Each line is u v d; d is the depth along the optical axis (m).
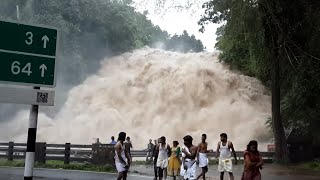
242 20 19.50
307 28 19.59
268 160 24.66
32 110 4.56
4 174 15.85
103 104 49.25
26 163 4.50
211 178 15.20
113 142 21.59
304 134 24.95
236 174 17.05
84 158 19.53
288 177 16.16
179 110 47.09
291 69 21.41
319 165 20.75
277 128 23.58
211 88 47.75
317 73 19.75
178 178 15.26
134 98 50.16
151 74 52.00
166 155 14.30
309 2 18.77
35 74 4.54
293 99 22.58
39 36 4.59
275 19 19.03
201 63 51.34
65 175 15.80
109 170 17.75
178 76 49.78
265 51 21.44
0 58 4.34
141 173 17.14
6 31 4.39
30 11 52.00
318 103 22.58
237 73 49.03
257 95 46.16
